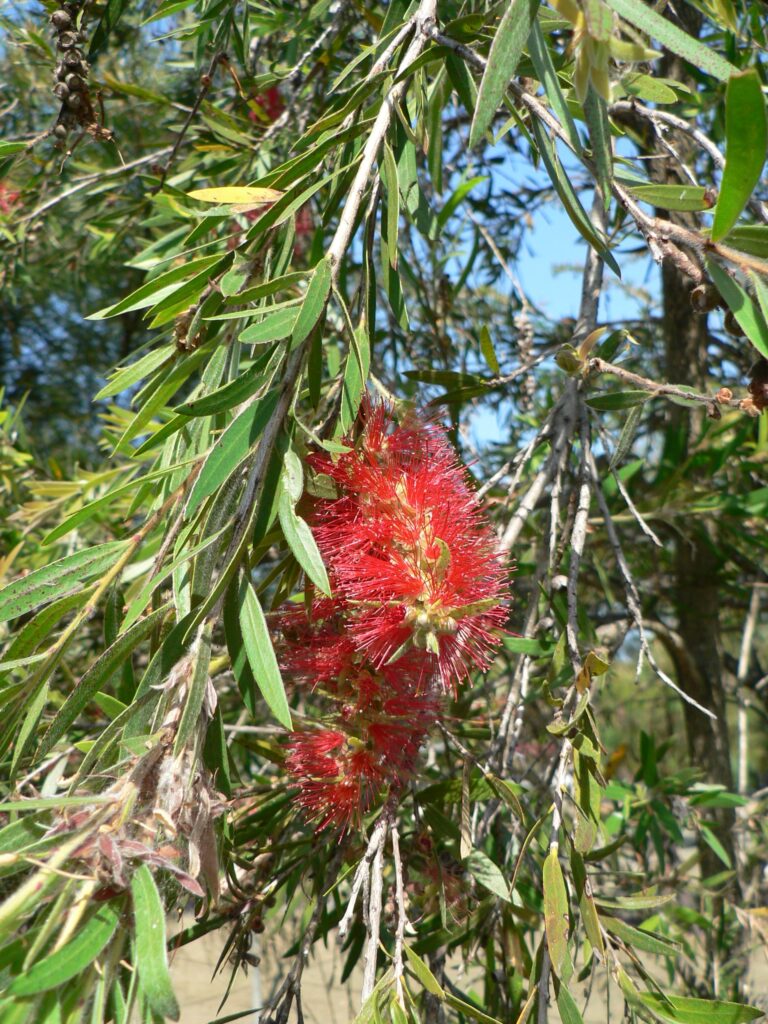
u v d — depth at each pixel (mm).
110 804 234
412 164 356
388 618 299
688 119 571
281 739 422
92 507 306
